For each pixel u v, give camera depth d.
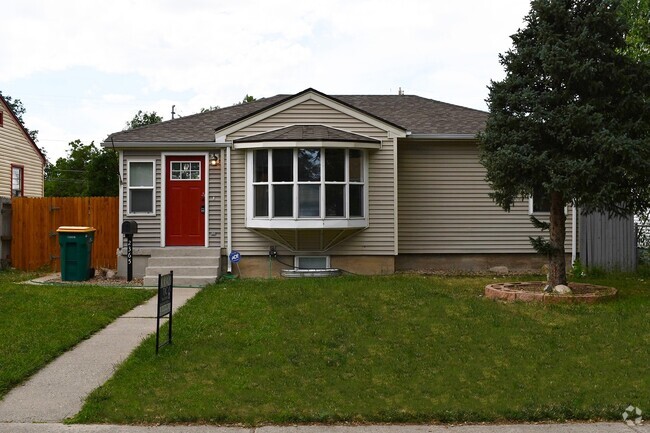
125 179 15.99
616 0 11.41
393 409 6.98
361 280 13.97
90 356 8.73
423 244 16.83
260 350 8.82
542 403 7.13
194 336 9.45
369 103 19.33
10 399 7.23
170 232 16.02
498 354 8.72
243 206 15.88
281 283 13.64
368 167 15.82
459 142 16.83
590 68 11.21
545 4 11.60
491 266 16.88
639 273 16.17
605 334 9.43
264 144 15.09
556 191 11.62
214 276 14.66
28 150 29.64
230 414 6.79
